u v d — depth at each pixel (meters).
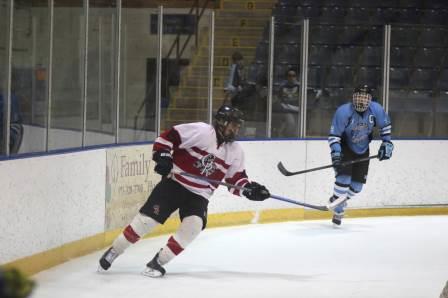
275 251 13.28
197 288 10.09
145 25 15.68
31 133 11.92
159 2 22.62
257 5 24.20
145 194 14.41
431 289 10.52
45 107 12.02
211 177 10.42
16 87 11.55
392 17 25.70
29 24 12.10
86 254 12.32
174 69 16.84
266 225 16.36
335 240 14.62
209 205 15.80
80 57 13.28
